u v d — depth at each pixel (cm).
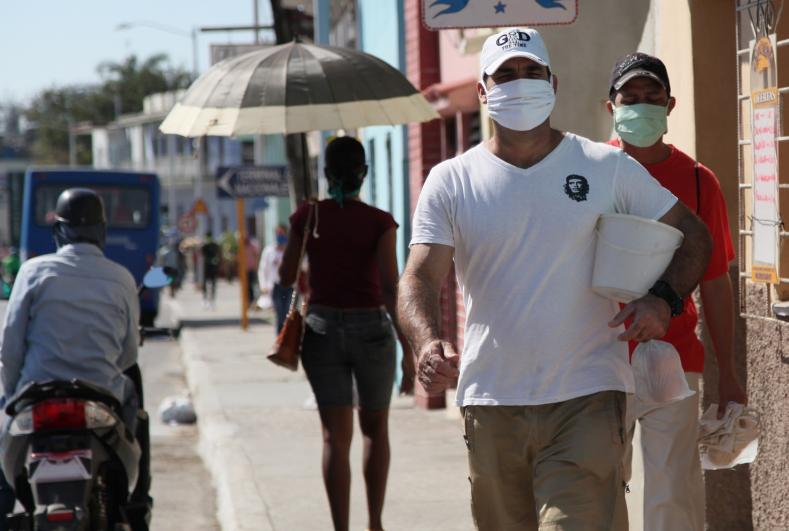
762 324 1094
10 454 1036
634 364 853
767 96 1057
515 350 734
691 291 733
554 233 727
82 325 1080
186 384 3247
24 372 1079
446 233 741
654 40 1331
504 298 735
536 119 732
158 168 16850
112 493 1081
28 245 5203
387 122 1339
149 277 1139
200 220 15800
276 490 1568
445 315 2322
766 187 1067
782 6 1049
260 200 6575
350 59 1362
